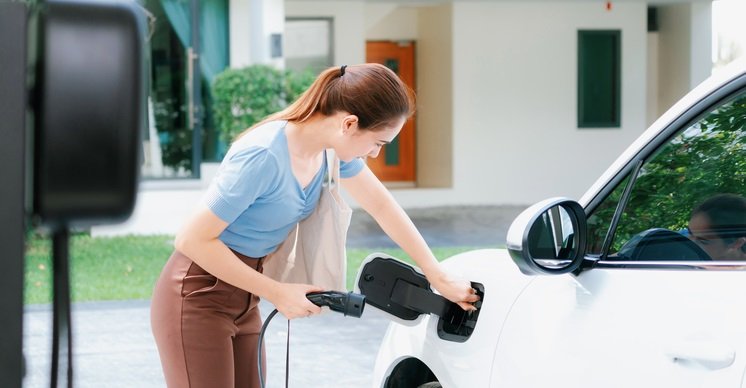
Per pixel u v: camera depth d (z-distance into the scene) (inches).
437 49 706.2
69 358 31.9
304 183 108.8
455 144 687.1
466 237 526.6
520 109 692.7
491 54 686.5
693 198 88.9
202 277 108.9
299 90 503.8
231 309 110.5
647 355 85.5
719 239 86.3
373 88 102.6
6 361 31.1
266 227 108.3
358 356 277.3
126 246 465.1
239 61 576.1
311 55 650.2
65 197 29.9
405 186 749.9
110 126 30.0
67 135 29.7
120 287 372.5
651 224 92.2
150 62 569.3
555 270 90.8
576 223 92.8
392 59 735.7
